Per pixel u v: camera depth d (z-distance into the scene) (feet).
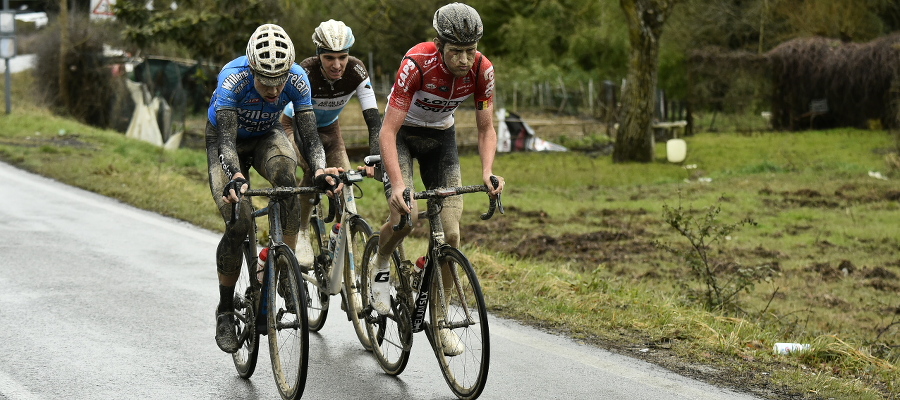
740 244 56.65
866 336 35.40
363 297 26.81
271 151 24.79
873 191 82.43
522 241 54.80
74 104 127.03
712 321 31.89
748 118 185.26
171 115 117.60
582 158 127.03
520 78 212.43
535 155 131.44
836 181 90.48
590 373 25.16
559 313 31.78
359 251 27.66
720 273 47.09
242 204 23.67
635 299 34.32
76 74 126.41
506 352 27.12
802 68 166.81
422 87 23.13
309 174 29.76
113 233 45.27
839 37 175.32
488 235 57.21
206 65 132.26
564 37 220.64
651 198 81.15
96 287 34.06
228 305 24.82
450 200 24.16
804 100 170.40
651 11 116.67
